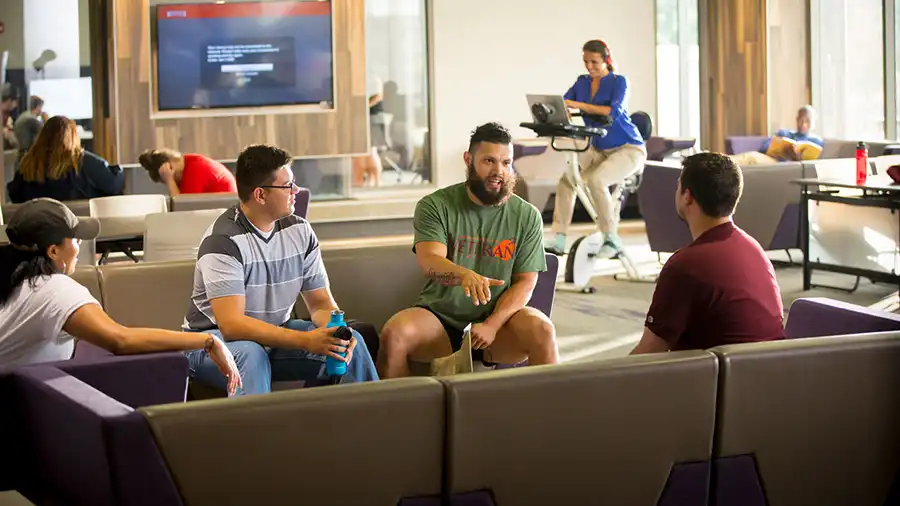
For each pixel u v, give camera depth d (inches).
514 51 456.8
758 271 122.1
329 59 414.9
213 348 123.1
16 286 119.1
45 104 398.0
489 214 158.6
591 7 462.6
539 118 288.2
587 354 217.8
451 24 448.8
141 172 401.7
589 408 97.5
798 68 447.2
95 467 90.1
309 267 149.9
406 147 449.4
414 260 169.8
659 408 99.8
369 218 423.2
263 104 410.9
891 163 285.1
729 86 464.4
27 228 118.7
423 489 94.2
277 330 136.6
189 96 403.5
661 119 475.2
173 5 399.5
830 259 276.7
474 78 453.7
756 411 103.5
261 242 143.6
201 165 287.7
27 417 106.0
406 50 446.3
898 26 401.7
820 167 282.8
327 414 90.0
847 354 106.0
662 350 123.9
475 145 156.0
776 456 105.0
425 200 159.3
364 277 167.3
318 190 426.9
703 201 123.2
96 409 89.4
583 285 293.0
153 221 204.5
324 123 416.5
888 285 282.7
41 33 395.9
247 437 88.0
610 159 296.7
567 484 98.1
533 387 95.6
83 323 118.6
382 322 168.6
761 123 455.8
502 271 159.0
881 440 108.8
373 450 91.9
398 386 92.7
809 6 440.5
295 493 90.0
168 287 157.8
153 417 86.2
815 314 131.9
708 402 101.4
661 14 471.5
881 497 110.0
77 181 291.0
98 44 400.2
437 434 93.8
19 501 125.8
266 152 141.3
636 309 262.5
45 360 121.9
